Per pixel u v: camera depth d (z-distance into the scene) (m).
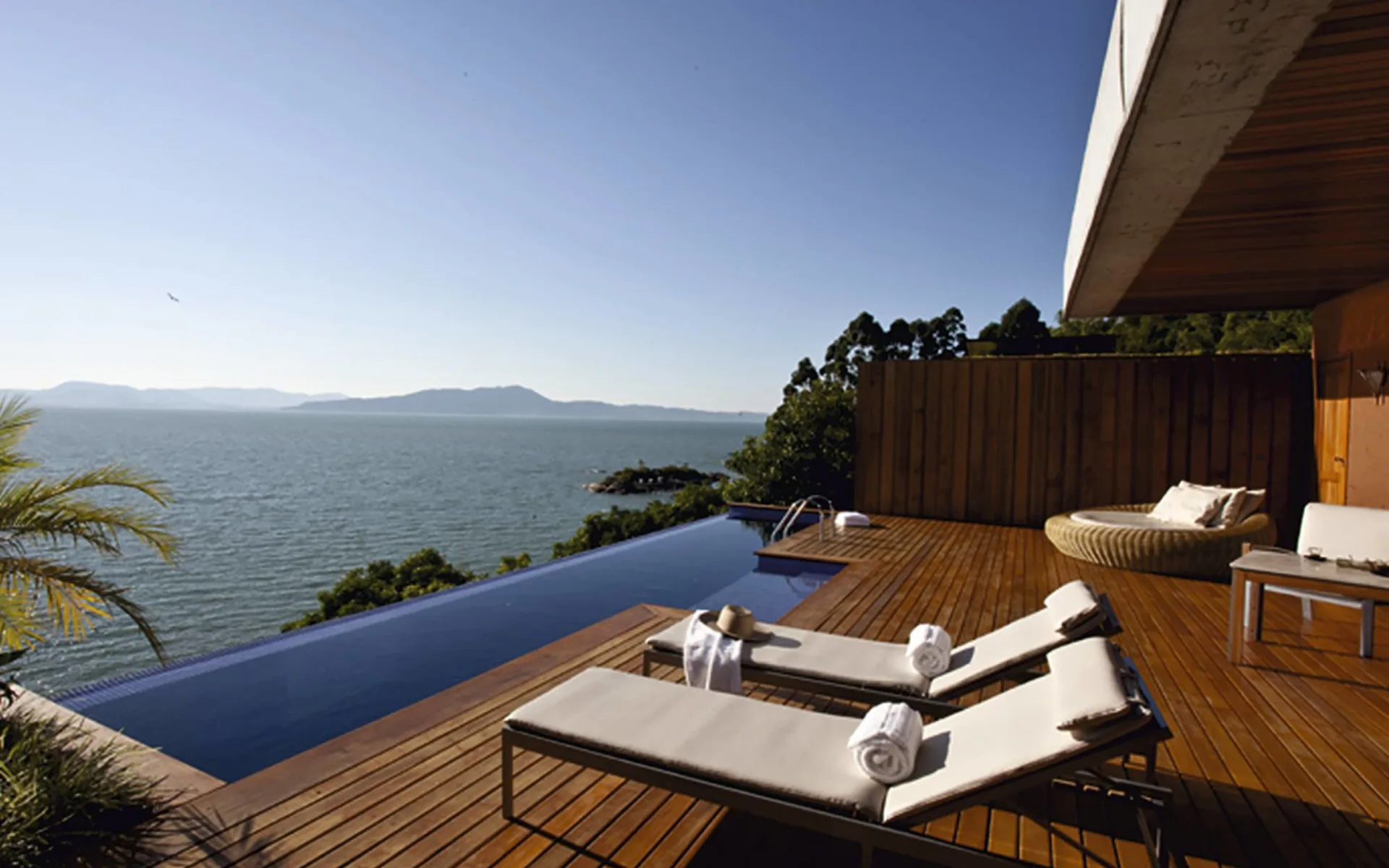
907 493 8.12
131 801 2.03
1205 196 2.77
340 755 2.40
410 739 2.52
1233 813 2.08
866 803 1.68
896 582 5.06
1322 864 1.84
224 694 3.25
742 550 6.79
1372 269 4.43
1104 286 4.28
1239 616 3.47
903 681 2.53
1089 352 10.73
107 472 2.56
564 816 2.04
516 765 2.35
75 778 1.99
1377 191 2.69
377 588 9.33
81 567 2.43
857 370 8.35
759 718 2.10
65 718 2.53
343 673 3.53
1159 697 3.02
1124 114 1.66
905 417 8.10
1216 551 5.08
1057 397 7.39
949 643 2.61
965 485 7.81
